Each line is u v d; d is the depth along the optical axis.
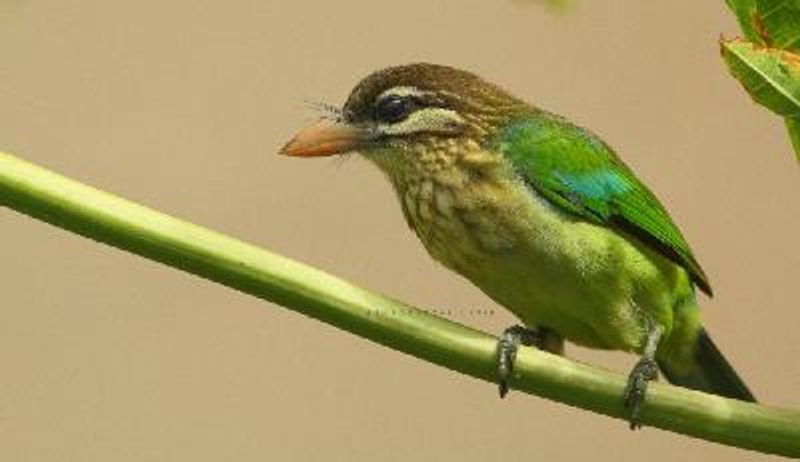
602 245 4.00
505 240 4.00
